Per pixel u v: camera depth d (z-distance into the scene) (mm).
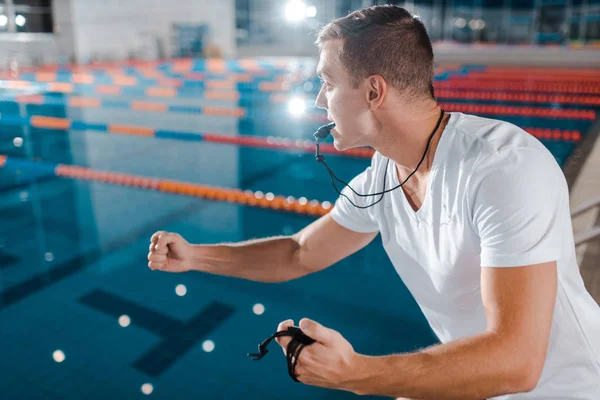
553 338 779
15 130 5672
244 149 4750
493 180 660
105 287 2193
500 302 637
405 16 697
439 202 756
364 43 674
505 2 16516
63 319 1944
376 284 2232
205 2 15867
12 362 1677
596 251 1751
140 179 3762
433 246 802
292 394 1548
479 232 688
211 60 15453
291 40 17406
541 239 632
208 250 1027
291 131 5527
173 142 5074
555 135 4816
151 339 1821
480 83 8766
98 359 1701
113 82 9977
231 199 3381
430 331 1877
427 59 705
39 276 2289
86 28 13078
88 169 4055
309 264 1025
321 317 1973
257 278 1052
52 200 3344
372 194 858
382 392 640
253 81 9961
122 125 5922
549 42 16484
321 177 3830
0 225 2902
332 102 740
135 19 14367
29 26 12273
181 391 1552
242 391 1558
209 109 6965
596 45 15484
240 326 1913
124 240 2695
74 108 7168
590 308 796
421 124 740
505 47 15594
